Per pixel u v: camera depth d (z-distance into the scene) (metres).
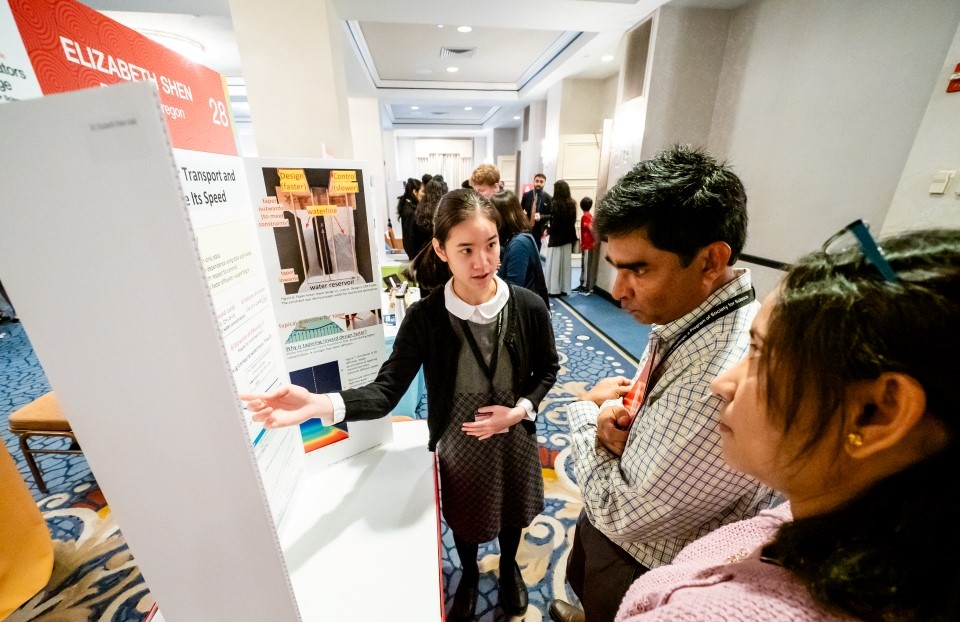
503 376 0.87
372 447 0.94
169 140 0.25
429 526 0.74
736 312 0.51
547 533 1.52
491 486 0.93
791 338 0.26
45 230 0.26
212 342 0.30
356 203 0.76
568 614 1.18
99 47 0.40
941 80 1.55
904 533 0.22
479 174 2.28
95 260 0.27
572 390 2.58
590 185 5.82
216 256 0.50
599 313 4.03
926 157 1.61
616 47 4.29
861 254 0.25
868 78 2.07
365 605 0.61
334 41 2.57
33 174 0.25
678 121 3.30
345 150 2.85
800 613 0.24
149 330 0.29
